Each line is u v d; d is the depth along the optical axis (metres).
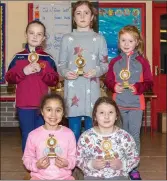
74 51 3.39
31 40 3.38
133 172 3.39
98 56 3.43
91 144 2.68
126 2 6.69
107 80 3.46
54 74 3.39
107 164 2.63
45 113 2.73
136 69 3.42
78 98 3.35
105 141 2.66
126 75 3.35
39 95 3.35
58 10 6.62
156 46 6.91
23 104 3.35
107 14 6.68
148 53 6.79
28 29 3.40
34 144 2.72
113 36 6.70
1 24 6.66
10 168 4.07
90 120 3.39
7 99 6.52
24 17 6.69
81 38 3.42
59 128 2.79
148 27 6.75
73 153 2.73
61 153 2.69
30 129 3.39
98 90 3.41
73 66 3.38
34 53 3.37
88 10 3.39
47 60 3.46
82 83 3.36
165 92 6.95
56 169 2.65
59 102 2.74
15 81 3.35
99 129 2.74
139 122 3.44
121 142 2.70
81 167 2.69
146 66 3.44
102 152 2.66
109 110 2.67
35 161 2.66
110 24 6.68
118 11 6.70
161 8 6.87
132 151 2.73
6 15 6.67
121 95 3.40
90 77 3.28
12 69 3.39
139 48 3.49
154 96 6.09
